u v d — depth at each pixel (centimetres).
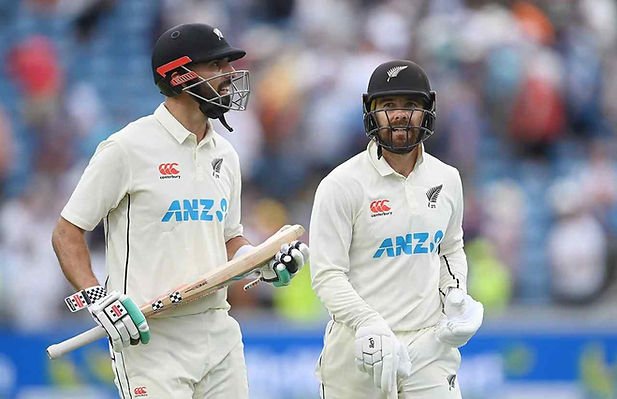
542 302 4241
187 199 1888
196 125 1912
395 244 1980
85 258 1859
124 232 1878
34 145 4722
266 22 5053
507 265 4253
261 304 3834
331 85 4619
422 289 1989
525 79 4781
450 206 2028
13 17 5241
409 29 4934
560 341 3594
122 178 1867
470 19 4934
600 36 5112
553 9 5062
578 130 4941
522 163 4747
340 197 1973
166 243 1875
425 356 1984
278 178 4528
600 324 3606
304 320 3725
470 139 4578
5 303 4016
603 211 4466
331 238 1972
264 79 4694
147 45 5138
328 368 2034
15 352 3612
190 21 5044
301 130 4572
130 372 1888
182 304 1880
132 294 1870
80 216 1855
